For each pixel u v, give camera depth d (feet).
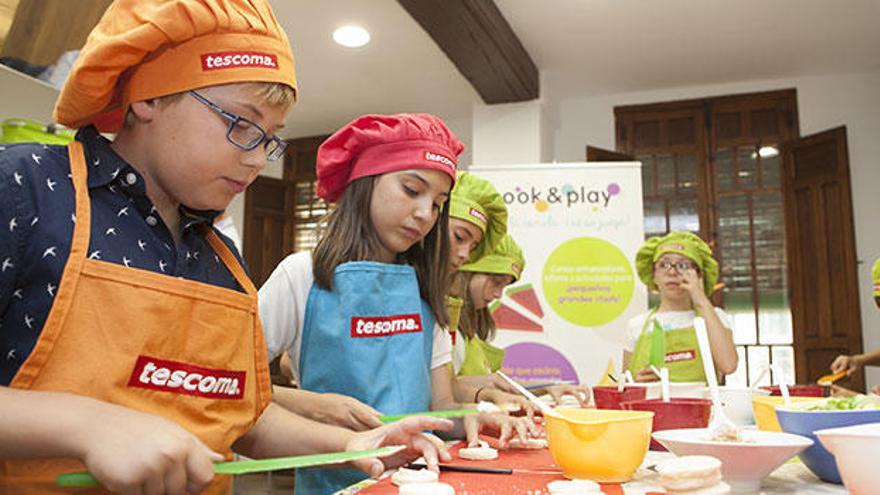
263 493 13.34
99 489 2.31
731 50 14.37
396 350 3.98
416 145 4.18
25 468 2.25
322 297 3.99
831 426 2.54
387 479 2.65
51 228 2.25
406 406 3.90
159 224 2.62
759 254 15.61
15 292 2.21
